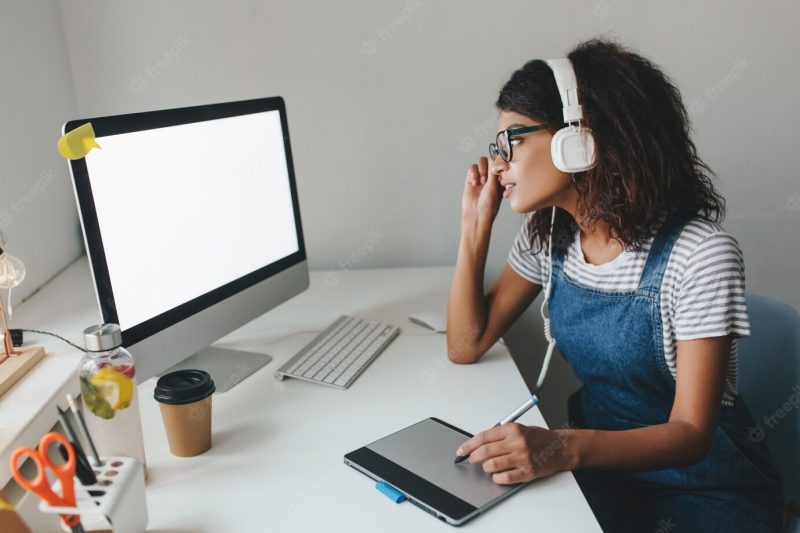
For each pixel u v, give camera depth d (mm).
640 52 1777
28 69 1509
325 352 1329
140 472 842
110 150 1038
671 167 1115
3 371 1095
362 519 875
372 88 1777
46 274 1590
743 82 1799
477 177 1374
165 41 1720
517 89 1136
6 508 691
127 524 798
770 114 1820
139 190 1091
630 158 1091
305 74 1761
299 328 1486
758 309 1278
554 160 1105
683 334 1072
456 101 1793
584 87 1098
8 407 1012
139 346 1094
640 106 1091
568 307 1251
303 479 959
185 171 1184
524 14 1741
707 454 1135
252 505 902
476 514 879
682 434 1030
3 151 1395
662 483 1167
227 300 1290
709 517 1108
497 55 1766
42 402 1025
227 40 1728
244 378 1261
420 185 1855
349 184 1849
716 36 1767
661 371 1153
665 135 1109
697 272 1065
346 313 1568
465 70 1772
